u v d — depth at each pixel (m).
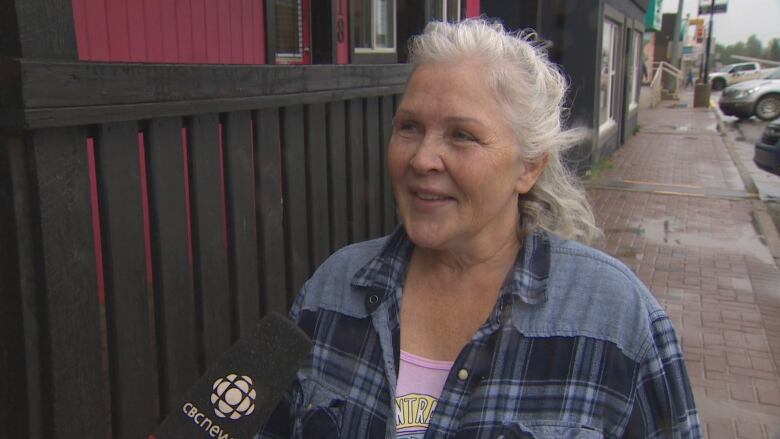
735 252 6.83
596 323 1.29
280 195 2.96
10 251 1.84
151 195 2.26
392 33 6.41
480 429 1.26
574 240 1.45
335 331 1.44
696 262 6.50
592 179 10.61
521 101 1.29
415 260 1.46
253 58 5.05
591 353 1.28
